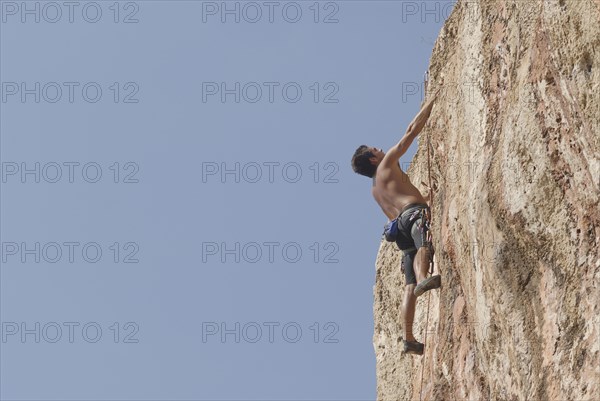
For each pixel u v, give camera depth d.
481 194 9.77
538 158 8.85
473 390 10.43
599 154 7.96
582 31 8.01
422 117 12.27
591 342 8.06
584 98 8.08
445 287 11.35
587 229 8.35
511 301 9.24
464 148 10.80
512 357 9.25
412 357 14.01
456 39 11.98
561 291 8.59
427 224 11.99
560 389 8.30
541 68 8.83
